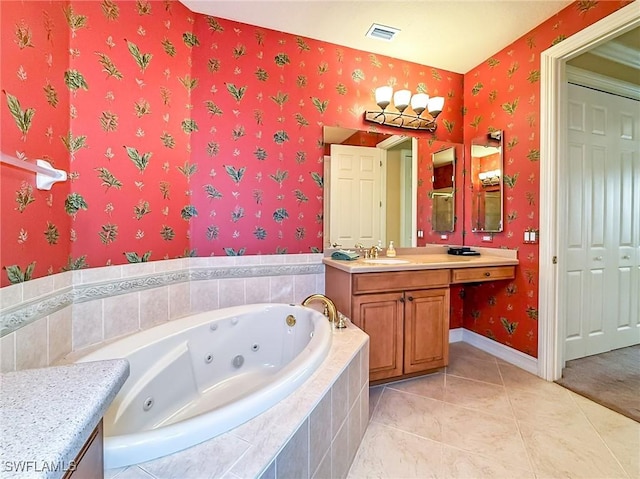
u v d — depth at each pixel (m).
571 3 1.99
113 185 1.70
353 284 1.95
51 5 1.38
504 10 2.06
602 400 1.90
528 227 2.30
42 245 1.32
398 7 2.04
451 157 2.84
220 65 2.16
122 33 1.72
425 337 2.14
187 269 2.11
